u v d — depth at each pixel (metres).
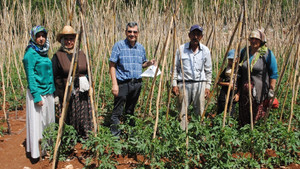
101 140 3.01
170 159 3.21
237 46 3.08
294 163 3.45
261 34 3.56
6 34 6.59
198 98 3.85
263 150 3.29
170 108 5.08
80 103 3.83
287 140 3.40
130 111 4.21
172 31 3.07
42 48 3.33
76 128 3.88
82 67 3.71
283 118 4.82
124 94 3.90
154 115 4.76
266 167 3.30
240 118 3.99
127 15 8.25
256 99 3.73
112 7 5.14
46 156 3.62
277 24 8.30
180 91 3.83
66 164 3.45
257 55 3.67
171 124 3.38
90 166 3.35
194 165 3.31
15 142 4.08
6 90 6.45
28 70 3.20
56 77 3.70
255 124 3.88
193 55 3.72
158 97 3.03
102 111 5.02
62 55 3.63
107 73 7.12
